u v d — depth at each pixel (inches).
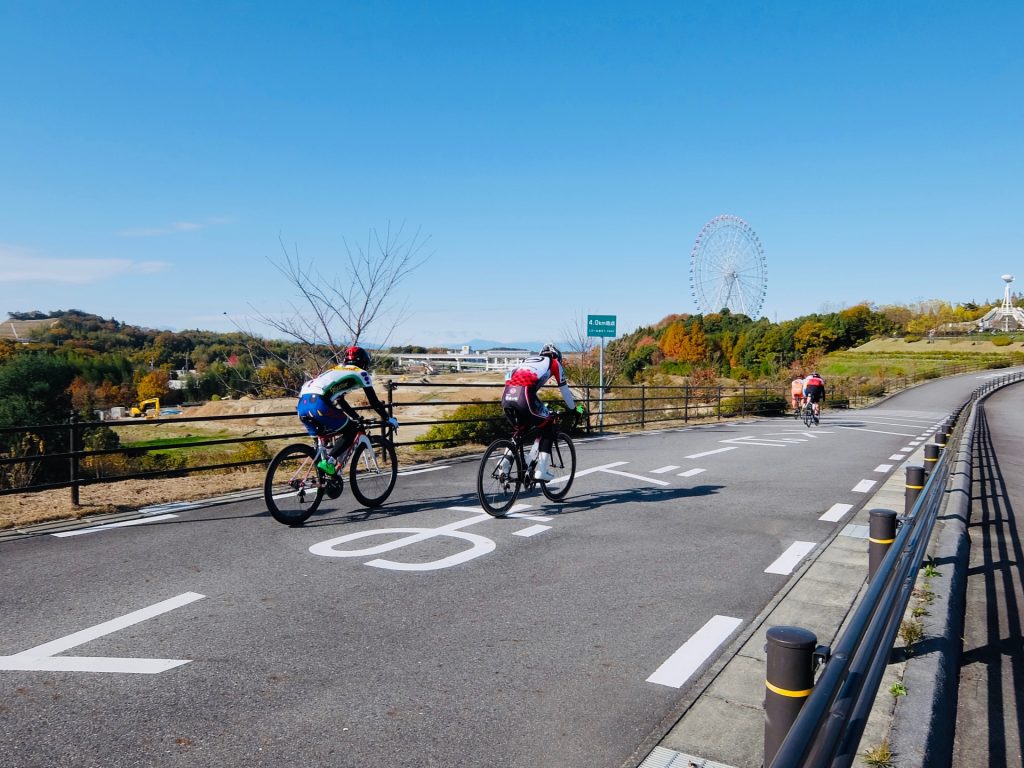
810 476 396.8
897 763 104.3
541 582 195.9
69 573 196.1
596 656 147.8
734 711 125.9
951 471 341.7
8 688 128.6
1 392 933.8
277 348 594.2
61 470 501.4
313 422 257.9
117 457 559.2
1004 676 150.0
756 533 257.0
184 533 242.4
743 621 169.5
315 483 260.4
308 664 141.0
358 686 132.0
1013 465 516.4
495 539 240.5
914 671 132.7
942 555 202.8
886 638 106.9
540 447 288.7
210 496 306.7
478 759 108.8
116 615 165.3
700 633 161.3
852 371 3097.9
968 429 444.5
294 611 170.1
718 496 327.3
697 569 210.5
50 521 257.3
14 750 107.7
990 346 3762.3
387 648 149.6
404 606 175.0
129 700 124.7
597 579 199.3
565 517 277.3
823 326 3634.4
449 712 123.0
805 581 201.0
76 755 106.8
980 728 128.7
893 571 114.0
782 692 84.0
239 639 152.6
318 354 597.3
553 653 148.9
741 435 662.5
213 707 122.8
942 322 5383.9
